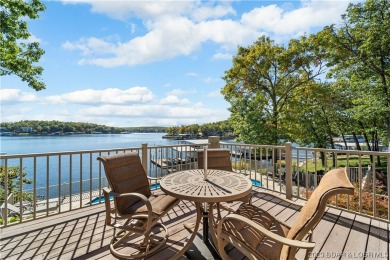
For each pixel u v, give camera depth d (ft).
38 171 63.98
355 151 9.74
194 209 10.30
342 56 37.45
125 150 12.07
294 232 4.35
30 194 31.89
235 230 5.69
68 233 8.12
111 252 6.73
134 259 6.48
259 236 5.63
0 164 31.63
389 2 33.06
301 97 42.32
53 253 6.83
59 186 9.93
